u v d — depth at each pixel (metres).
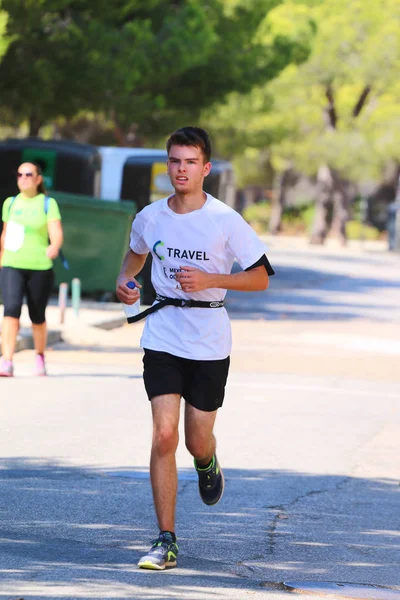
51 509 18.20
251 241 15.30
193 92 86.00
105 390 30.80
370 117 146.62
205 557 15.86
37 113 75.31
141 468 21.67
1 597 13.23
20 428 25.19
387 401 31.80
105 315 49.19
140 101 76.38
